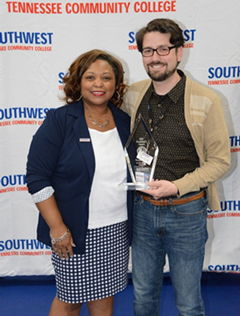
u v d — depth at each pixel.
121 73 1.56
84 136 1.47
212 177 1.49
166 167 1.50
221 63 2.17
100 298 1.61
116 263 1.62
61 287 1.58
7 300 2.26
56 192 1.52
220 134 1.46
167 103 1.50
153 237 1.60
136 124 1.57
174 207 1.51
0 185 2.26
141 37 1.48
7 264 2.39
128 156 1.56
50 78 2.17
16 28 2.09
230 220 2.38
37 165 1.45
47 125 1.46
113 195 1.53
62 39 2.13
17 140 2.22
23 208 2.32
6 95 2.16
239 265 2.43
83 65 1.46
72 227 1.50
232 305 2.22
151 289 1.70
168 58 1.42
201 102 1.46
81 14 2.10
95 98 1.47
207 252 2.43
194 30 2.13
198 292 1.60
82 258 1.53
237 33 2.12
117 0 2.09
